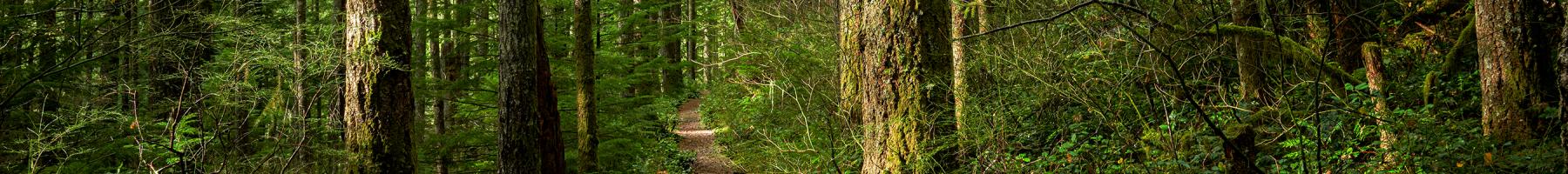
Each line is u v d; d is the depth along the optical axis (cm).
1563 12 573
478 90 1108
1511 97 570
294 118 754
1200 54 759
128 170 793
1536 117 557
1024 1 909
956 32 872
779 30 1417
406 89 826
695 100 2373
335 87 846
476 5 1052
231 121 730
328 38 779
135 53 870
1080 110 725
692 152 1473
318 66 794
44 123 802
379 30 791
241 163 726
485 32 1110
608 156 1142
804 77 1196
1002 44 809
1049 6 922
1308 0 813
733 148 1236
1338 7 789
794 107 1084
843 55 631
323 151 778
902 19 564
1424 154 553
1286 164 588
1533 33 562
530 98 802
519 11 796
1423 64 793
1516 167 521
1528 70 562
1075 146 671
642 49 1380
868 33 590
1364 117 632
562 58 1162
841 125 866
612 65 1196
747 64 1467
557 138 922
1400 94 729
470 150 1113
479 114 1123
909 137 566
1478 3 605
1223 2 836
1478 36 606
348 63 808
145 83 880
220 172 704
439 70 1275
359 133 802
